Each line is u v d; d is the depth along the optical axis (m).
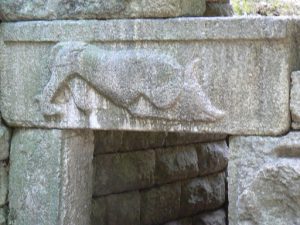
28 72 3.93
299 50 3.41
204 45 3.43
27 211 3.99
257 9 5.39
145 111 3.58
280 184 3.27
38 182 3.94
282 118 3.28
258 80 3.32
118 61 3.60
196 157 5.70
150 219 5.20
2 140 4.02
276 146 3.30
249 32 3.30
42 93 3.86
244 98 3.36
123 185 4.89
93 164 4.62
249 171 3.36
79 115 3.78
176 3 3.50
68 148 3.91
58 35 3.79
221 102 3.41
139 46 3.60
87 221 4.12
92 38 3.70
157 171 5.23
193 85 3.45
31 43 3.90
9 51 3.98
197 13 3.71
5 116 4.02
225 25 3.36
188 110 3.47
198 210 5.78
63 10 3.79
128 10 3.61
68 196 3.93
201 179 5.82
